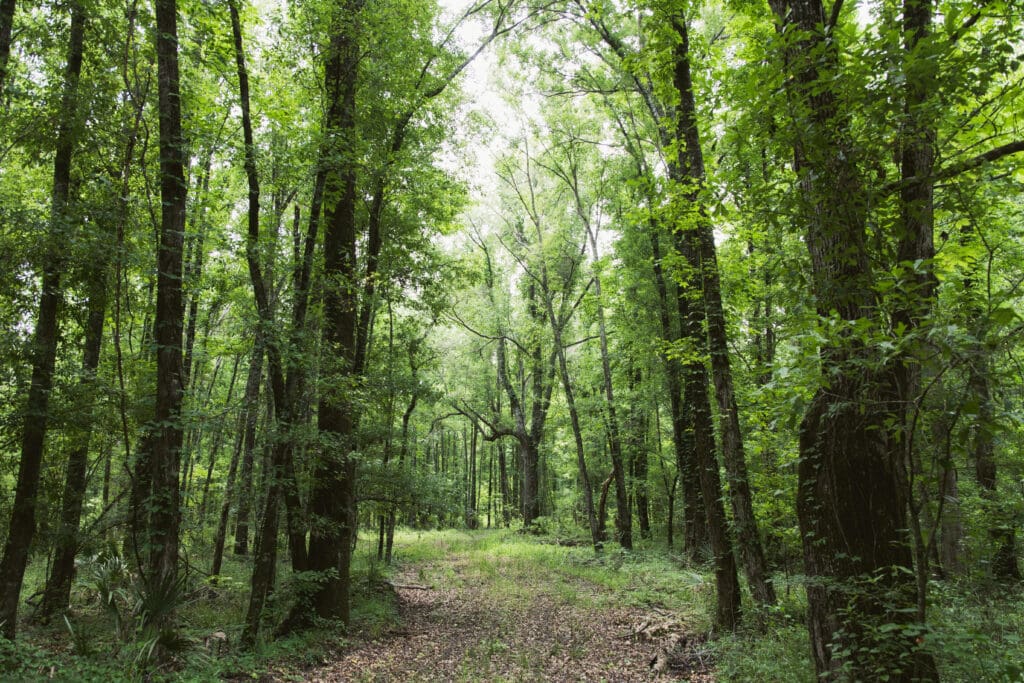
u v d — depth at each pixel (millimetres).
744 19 6996
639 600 11258
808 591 4461
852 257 3842
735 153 4102
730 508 9062
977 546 6668
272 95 9508
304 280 8727
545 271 21047
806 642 6078
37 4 6953
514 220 23484
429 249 13484
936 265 3725
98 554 7875
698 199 6770
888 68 3246
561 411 22594
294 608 8852
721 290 8930
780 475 8227
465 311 24266
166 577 6125
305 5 8398
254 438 9320
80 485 8562
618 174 17062
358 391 9539
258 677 6566
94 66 7480
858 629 3922
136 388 8828
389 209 11953
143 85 7688
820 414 4324
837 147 3494
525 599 11680
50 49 7441
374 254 10969
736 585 8219
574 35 14469
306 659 7449
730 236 8312
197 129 7812
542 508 30609
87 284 7305
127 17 6891
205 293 9047
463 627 9617
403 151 10633
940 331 2578
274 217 9211
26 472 7090
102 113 7047
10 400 7055
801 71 3750
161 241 6727
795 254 4734
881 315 3219
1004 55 3209
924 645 3486
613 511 24641
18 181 9070
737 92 3994
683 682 6594
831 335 2902
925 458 3801
